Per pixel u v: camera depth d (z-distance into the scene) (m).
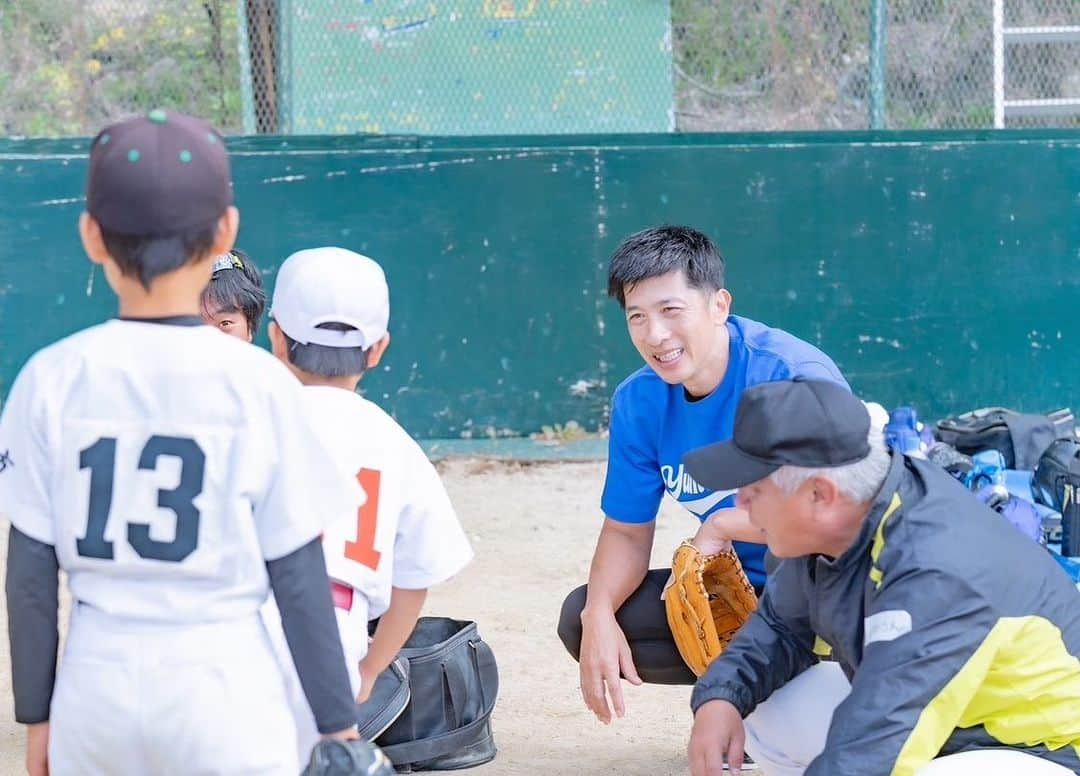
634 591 6.84
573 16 15.89
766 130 15.61
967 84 16.34
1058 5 16.80
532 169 14.48
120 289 4.29
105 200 4.17
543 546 12.02
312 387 5.35
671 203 14.55
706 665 6.20
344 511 4.34
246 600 4.25
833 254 14.67
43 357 4.32
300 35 15.86
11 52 15.98
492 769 7.29
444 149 14.38
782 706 5.78
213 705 4.16
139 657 4.16
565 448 14.64
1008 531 4.79
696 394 6.55
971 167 14.66
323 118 15.92
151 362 4.20
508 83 15.93
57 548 4.26
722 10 16.22
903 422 9.73
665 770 7.32
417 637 7.68
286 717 4.35
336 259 5.43
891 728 4.46
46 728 4.39
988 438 9.65
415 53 15.88
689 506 6.77
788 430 4.70
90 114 16.19
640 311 6.37
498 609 10.35
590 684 6.57
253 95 15.94
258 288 7.59
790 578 5.55
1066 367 14.95
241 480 4.17
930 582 4.55
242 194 14.15
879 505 4.73
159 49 16.27
